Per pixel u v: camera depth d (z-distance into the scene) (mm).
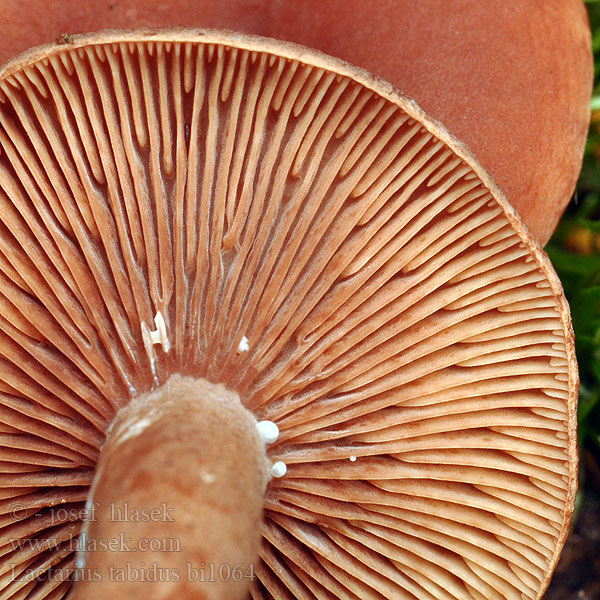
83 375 112
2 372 111
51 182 108
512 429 113
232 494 108
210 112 106
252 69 106
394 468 113
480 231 108
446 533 115
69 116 107
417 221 108
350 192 108
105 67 106
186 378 111
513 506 115
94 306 110
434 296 110
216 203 108
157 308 110
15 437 113
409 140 107
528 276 109
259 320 110
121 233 109
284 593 118
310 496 114
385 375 112
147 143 108
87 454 113
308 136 107
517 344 111
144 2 119
